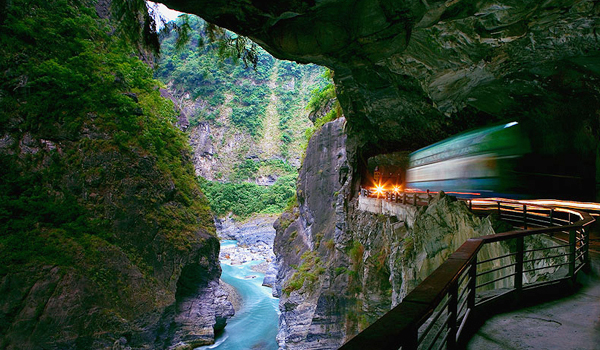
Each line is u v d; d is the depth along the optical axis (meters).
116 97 30.06
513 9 10.30
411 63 14.78
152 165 30.17
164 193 30.80
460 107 19.98
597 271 7.00
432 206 12.40
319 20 9.55
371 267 18.52
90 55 29.86
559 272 6.82
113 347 21.94
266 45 11.03
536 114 18.11
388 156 27.52
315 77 144.25
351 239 26.78
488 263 9.15
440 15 10.12
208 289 32.25
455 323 3.58
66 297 21.28
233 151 121.06
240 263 55.78
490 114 19.58
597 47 12.88
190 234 30.81
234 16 9.33
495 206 13.78
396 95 18.80
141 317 24.02
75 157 26.61
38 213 23.80
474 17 11.26
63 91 27.78
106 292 23.06
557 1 10.10
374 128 25.28
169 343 27.14
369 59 11.09
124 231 26.50
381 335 1.75
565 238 10.09
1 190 23.73
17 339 19.50
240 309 36.56
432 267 11.21
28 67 26.58
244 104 132.62
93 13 33.69
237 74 137.38
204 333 28.86
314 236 38.09
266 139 125.56
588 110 16.50
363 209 24.77
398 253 14.07
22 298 20.31
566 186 18.47
